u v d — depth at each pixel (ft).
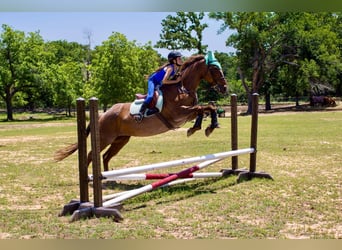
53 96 163.22
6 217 19.11
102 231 16.72
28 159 39.70
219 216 18.78
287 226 17.26
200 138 58.70
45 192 24.88
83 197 19.67
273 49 157.17
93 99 18.78
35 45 157.28
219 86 24.89
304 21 156.15
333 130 65.72
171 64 24.41
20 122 126.31
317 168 31.45
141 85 131.34
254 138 27.40
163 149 46.03
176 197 22.61
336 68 156.97
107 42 126.41
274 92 172.65
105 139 25.53
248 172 27.43
